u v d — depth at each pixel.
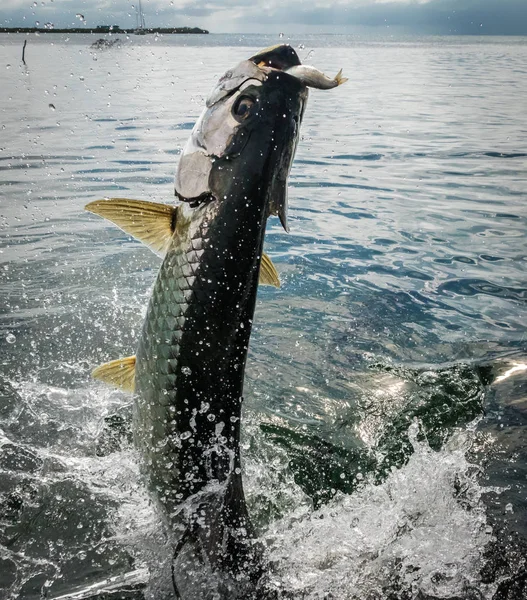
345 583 2.67
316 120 14.70
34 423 3.71
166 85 18.89
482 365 4.50
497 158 11.03
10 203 7.64
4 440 3.54
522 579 2.72
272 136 2.63
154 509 2.82
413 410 4.01
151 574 2.69
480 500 3.20
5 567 2.73
